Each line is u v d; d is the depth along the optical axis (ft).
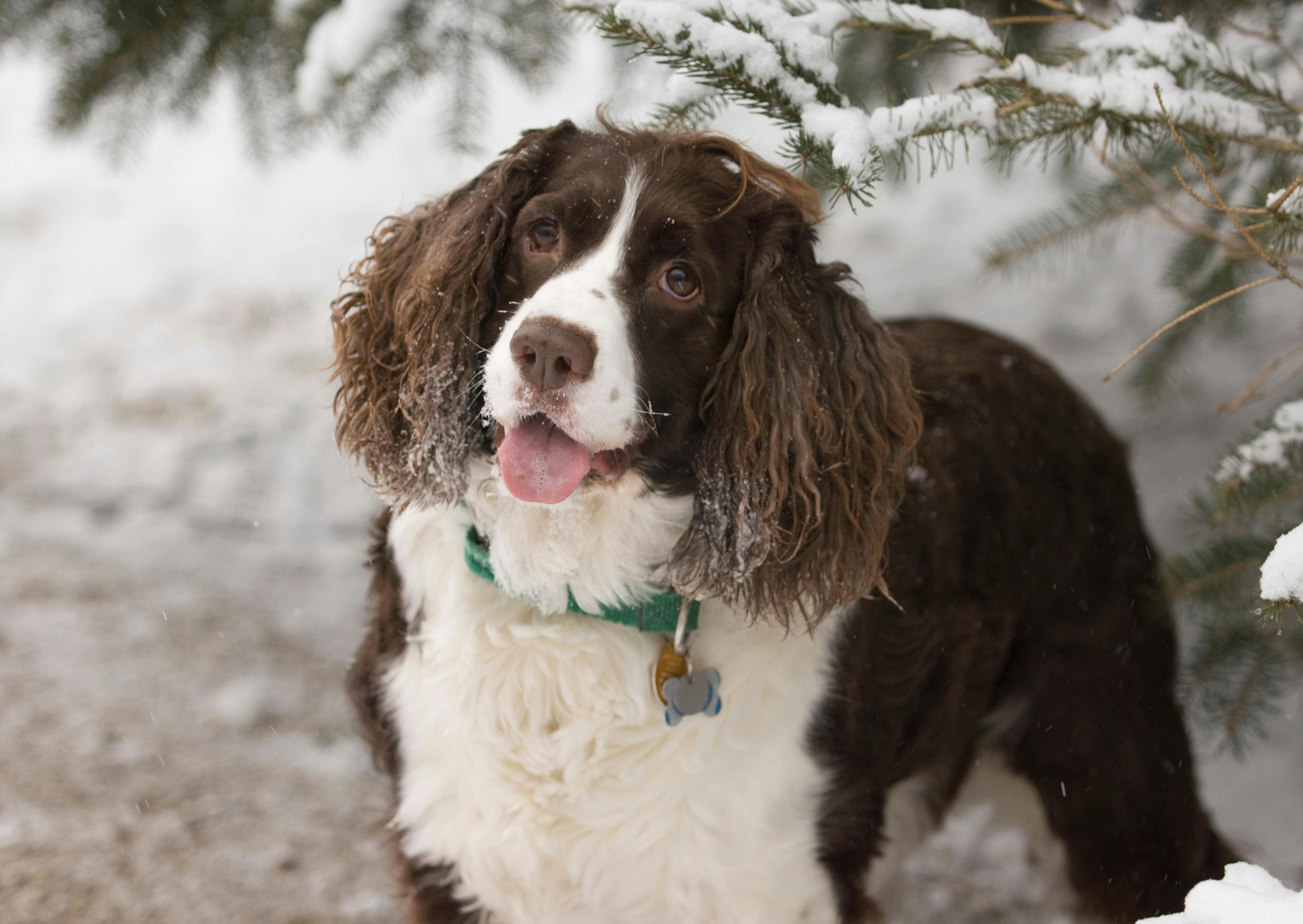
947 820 9.39
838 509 7.32
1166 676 9.43
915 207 22.09
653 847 7.20
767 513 7.07
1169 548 14.08
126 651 13.09
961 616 8.44
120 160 12.39
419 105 24.40
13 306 20.38
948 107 6.70
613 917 7.40
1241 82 7.39
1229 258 8.84
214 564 15.14
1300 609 5.87
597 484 6.92
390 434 7.73
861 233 21.72
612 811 7.19
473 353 7.29
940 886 10.84
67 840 10.16
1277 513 7.57
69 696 12.18
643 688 7.20
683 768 7.14
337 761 11.72
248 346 19.60
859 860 7.62
